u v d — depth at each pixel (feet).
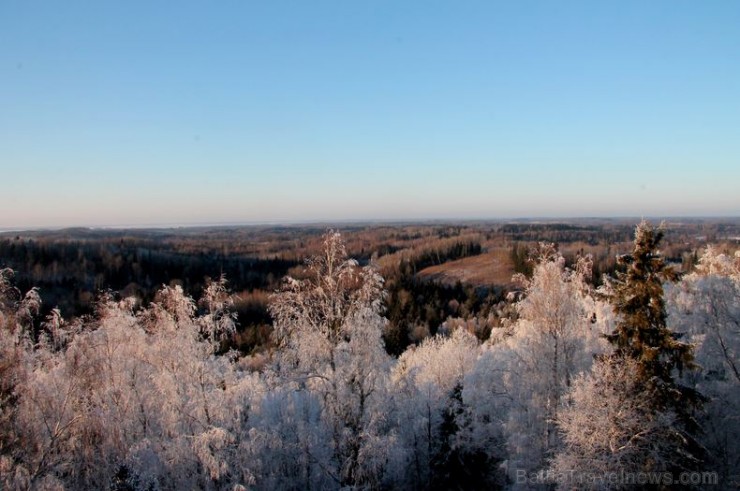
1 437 54.75
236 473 62.44
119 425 64.80
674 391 52.80
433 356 116.06
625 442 54.39
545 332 68.69
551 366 67.46
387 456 65.00
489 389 76.95
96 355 66.74
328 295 70.54
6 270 64.75
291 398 76.02
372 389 67.41
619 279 58.65
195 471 61.16
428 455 82.79
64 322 72.18
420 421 83.61
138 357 69.15
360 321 67.36
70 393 64.54
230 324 70.49
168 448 61.21
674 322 71.26
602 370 55.98
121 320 70.28
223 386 71.87
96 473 62.95
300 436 68.80
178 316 67.97
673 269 54.60
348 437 65.05
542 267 71.20
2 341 57.77
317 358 67.92
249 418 72.84
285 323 68.44
